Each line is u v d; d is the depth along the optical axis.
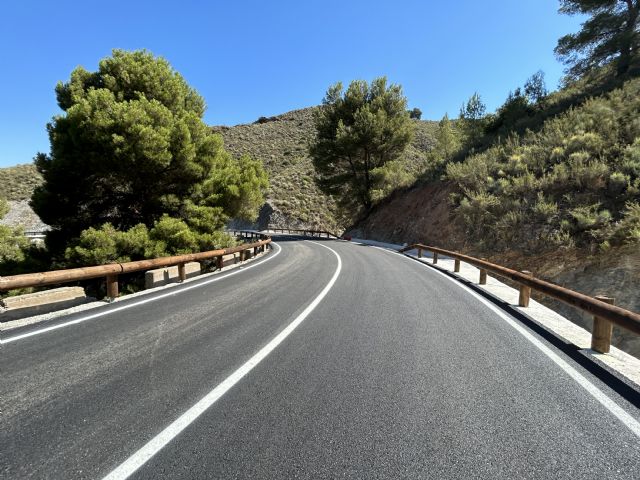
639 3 23.14
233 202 17.23
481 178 21.44
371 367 3.89
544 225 14.57
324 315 6.14
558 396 3.26
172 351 4.38
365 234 34.97
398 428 2.71
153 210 17.11
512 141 23.59
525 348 4.55
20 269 14.13
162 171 15.80
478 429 2.71
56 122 15.22
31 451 2.41
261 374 3.70
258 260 15.74
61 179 14.45
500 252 15.48
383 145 32.78
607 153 15.55
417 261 15.98
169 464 2.29
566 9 26.52
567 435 2.64
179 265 9.91
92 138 13.75
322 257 16.95
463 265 14.92
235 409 2.99
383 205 35.50
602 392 3.35
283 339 4.83
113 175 14.96
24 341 4.75
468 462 2.32
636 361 4.15
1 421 2.78
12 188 49.06
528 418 2.88
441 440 2.56
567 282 11.14
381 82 34.38
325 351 4.38
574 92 27.62
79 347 4.51
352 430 2.68
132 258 13.98
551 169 17.58
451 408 3.02
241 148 81.06
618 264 10.20
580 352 4.42
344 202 38.06
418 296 7.85
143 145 13.77
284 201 56.97
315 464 2.29
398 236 28.19
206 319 5.88
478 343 4.72
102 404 3.06
